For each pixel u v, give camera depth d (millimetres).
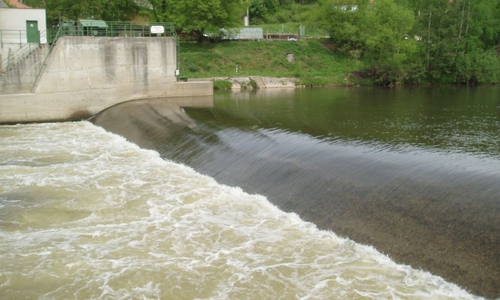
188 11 60469
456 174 14641
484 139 20906
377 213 13172
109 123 30000
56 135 27562
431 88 54031
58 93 32562
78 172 19984
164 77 36375
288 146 19344
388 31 58281
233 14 62844
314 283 11102
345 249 12477
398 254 11727
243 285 11195
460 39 62469
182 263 12250
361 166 16062
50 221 15148
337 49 65750
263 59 60094
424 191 13516
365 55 62438
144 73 35469
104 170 20172
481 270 10414
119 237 13828
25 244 13430
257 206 15586
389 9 59594
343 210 13836
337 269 11602
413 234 12023
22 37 35406
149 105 32719
